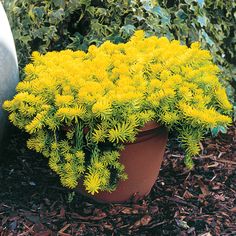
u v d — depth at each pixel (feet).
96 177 7.07
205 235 7.71
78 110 6.89
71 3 9.50
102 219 7.84
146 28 9.43
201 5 9.78
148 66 7.73
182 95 7.21
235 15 10.85
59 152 7.30
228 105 7.57
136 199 8.10
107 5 9.57
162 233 7.66
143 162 7.65
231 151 9.98
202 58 7.91
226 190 8.76
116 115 6.97
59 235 7.58
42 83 7.26
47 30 9.55
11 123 8.59
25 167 8.94
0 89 7.77
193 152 7.41
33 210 8.00
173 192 8.54
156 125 7.26
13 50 8.21
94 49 8.23
